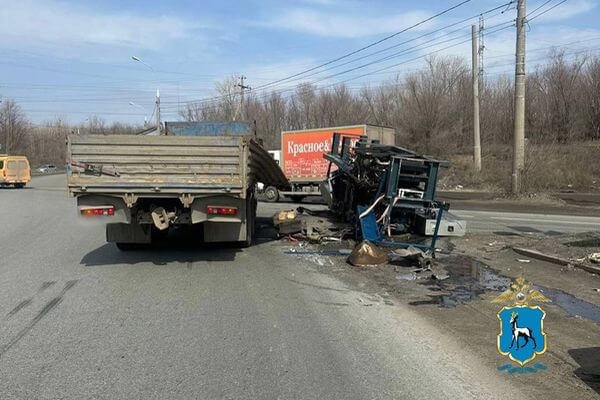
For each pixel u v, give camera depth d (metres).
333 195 14.82
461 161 42.25
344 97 67.12
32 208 23.84
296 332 5.97
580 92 51.50
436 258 10.76
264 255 11.02
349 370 4.87
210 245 12.12
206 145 9.33
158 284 8.34
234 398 4.27
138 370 4.84
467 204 25.48
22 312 6.75
